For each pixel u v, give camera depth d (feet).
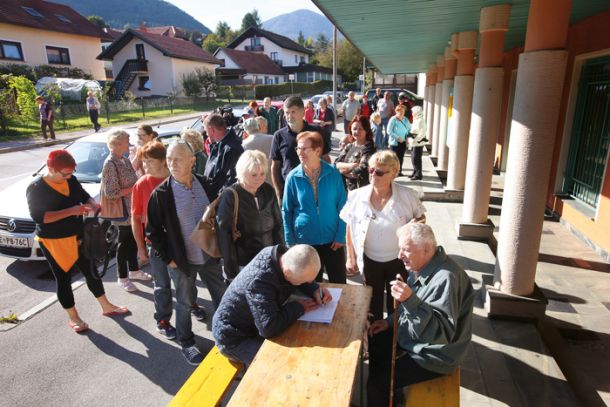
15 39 92.89
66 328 13.44
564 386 9.73
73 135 61.05
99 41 116.47
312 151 10.81
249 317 8.62
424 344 8.14
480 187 18.70
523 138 11.20
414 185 28.32
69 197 12.28
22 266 18.13
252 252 10.62
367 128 14.80
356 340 7.83
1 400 10.32
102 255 13.66
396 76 117.29
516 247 11.87
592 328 12.53
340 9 18.10
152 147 12.24
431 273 8.23
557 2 10.28
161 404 10.25
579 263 16.99
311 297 9.14
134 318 13.99
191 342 11.87
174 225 10.85
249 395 6.61
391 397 8.03
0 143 52.60
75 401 10.32
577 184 21.40
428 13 18.97
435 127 41.11
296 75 204.44
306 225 11.35
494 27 16.76
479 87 17.72
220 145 14.16
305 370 7.11
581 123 21.07
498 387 9.71
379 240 10.49
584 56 19.99
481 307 12.98
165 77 120.57
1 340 12.81
